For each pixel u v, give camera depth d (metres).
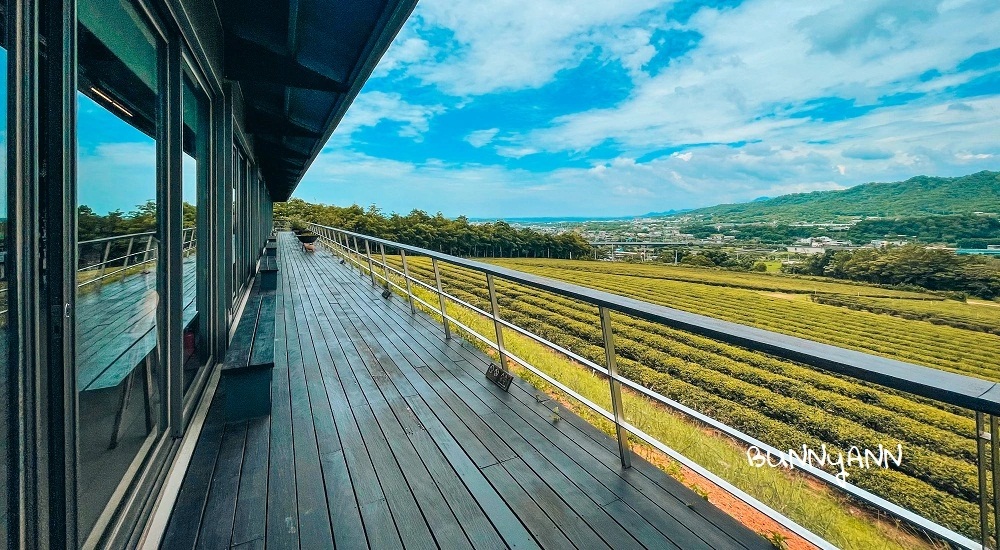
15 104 0.77
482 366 3.38
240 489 1.81
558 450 2.16
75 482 1.05
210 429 2.33
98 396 1.52
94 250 1.35
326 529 1.59
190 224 2.41
